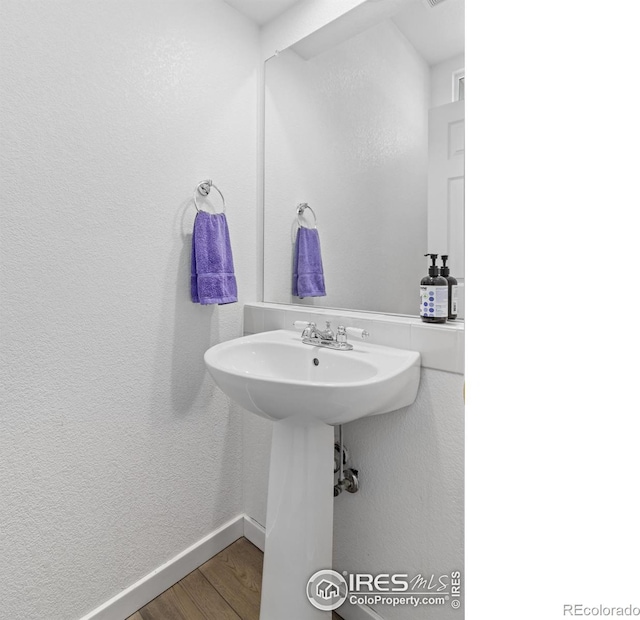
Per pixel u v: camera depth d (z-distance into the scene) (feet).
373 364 3.60
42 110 3.67
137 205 4.39
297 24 5.23
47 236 3.74
